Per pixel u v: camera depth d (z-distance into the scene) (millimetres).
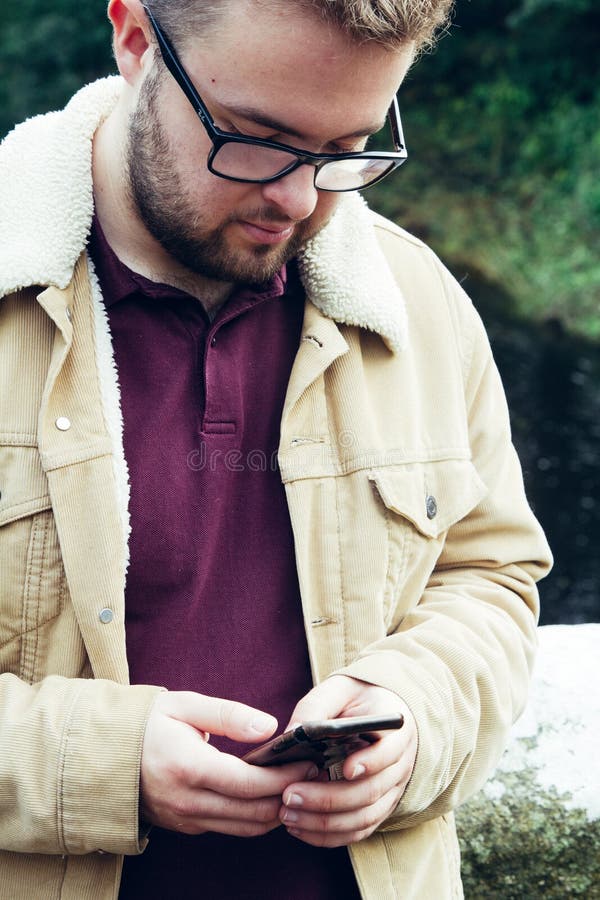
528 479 6414
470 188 10250
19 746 1088
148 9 1115
